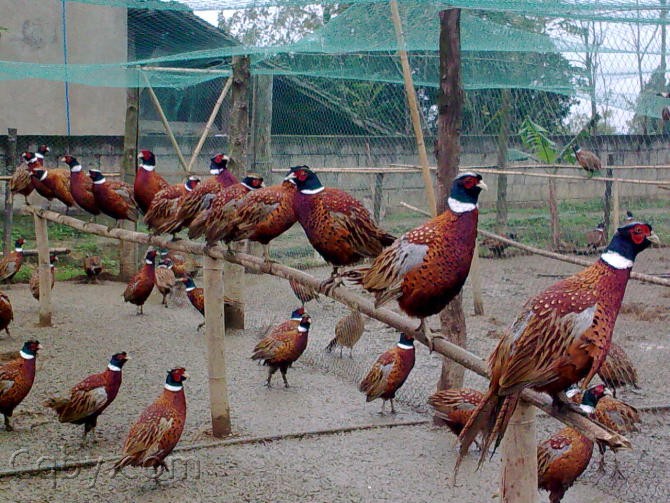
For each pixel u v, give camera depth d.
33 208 6.54
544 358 2.73
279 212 4.12
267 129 8.70
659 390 5.20
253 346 6.27
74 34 9.78
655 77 6.32
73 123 10.65
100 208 5.65
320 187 3.80
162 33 7.96
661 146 7.71
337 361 5.89
